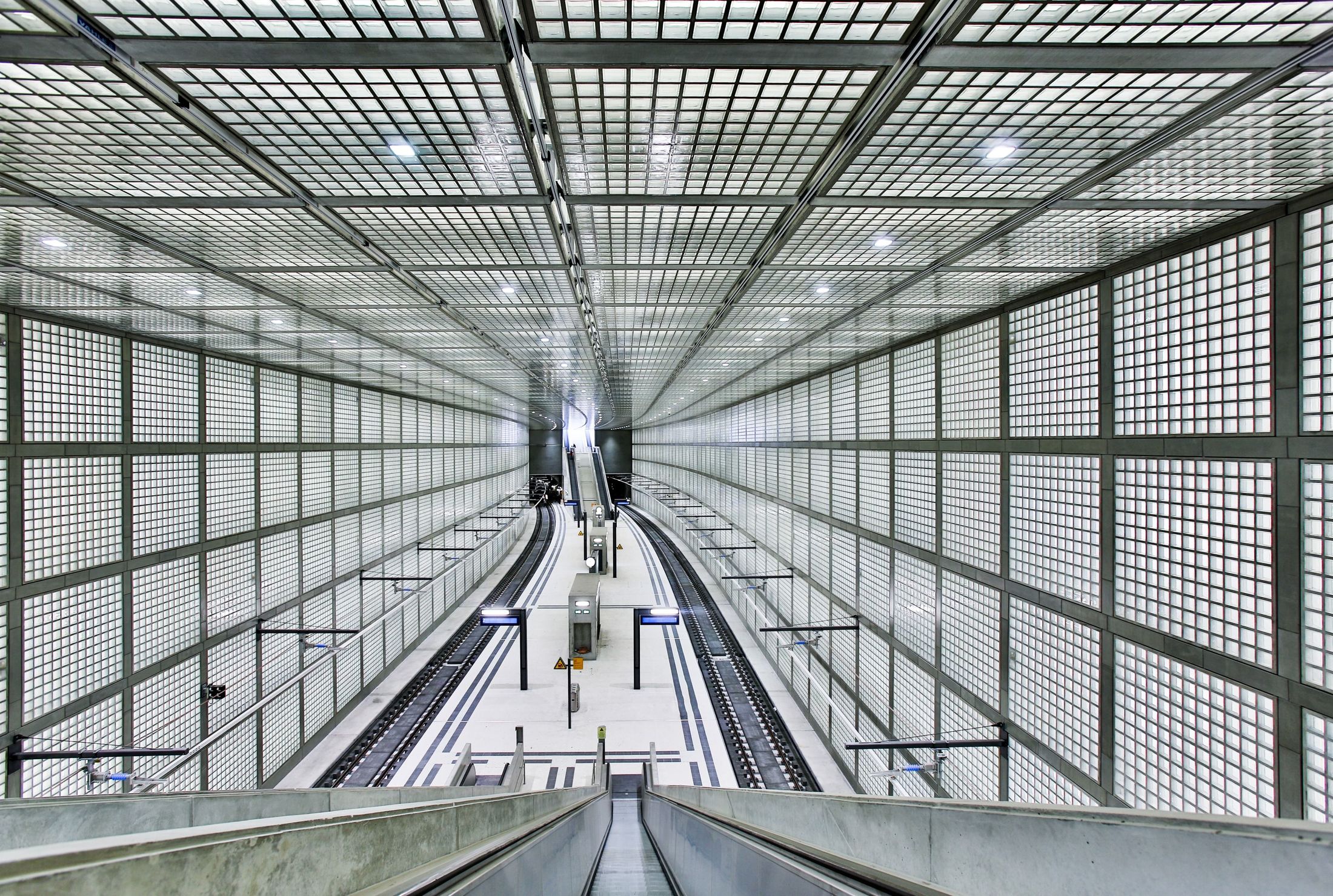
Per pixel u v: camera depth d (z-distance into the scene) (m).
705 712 13.06
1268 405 3.56
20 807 2.03
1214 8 1.92
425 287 5.53
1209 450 3.94
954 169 3.16
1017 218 3.82
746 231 4.20
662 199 3.64
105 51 2.12
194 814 2.66
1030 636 5.77
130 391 7.14
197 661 8.21
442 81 2.37
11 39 2.04
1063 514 5.32
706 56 2.24
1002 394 6.22
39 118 2.58
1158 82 2.34
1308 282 3.35
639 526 39.81
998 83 2.36
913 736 8.13
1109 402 4.80
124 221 3.78
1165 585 4.30
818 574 12.31
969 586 6.82
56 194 3.38
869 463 9.78
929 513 7.78
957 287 5.57
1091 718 4.98
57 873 0.87
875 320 7.16
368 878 1.84
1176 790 4.17
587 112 2.64
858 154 2.99
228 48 2.14
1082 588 5.09
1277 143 2.79
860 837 2.30
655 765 10.94
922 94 2.44
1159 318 4.33
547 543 33.41
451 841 2.59
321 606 11.60
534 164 3.12
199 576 8.28
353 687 12.80
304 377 11.21
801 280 5.39
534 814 4.52
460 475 21.83
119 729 6.88
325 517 11.87
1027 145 2.89
